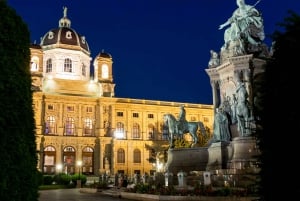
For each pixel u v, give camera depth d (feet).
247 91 94.48
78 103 296.51
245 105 90.12
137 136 316.81
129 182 141.90
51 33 322.75
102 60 318.24
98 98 299.38
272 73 31.09
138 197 79.15
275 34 31.07
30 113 33.78
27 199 30.91
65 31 325.21
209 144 107.55
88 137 290.35
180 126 119.14
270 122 30.66
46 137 277.64
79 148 287.28
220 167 92.84
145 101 323.78
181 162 107.24
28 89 33.83
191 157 104.99
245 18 103.50
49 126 286.05
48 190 147.74
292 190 28.19
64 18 343.26
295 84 28.99
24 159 30.53
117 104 311.47
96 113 300.61
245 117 89.56
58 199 86.89
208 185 72.23
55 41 317.22
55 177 194.29
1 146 28.04
